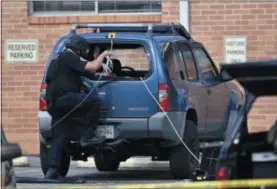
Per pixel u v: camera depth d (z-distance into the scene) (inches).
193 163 1165.7
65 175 1250.6
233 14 1651.1
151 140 1137.4
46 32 1690.5
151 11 1689.2
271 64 634.2
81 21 1691.7
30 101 1695.4
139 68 1259.8
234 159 665.6
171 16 1663.4
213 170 826.8
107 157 1195.3
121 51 1261.1
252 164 660.1
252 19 1649.9
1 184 696.4
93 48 1193.4
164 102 1122.7
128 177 1317.7
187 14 1654.8
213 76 1328.7
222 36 1656.0
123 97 1130.7
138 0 1689.2
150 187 665.6
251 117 1648.6
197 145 1193.4
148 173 1408.7
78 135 1131.3
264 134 688.4
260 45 1652.3
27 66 1694.1
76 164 1567.4
